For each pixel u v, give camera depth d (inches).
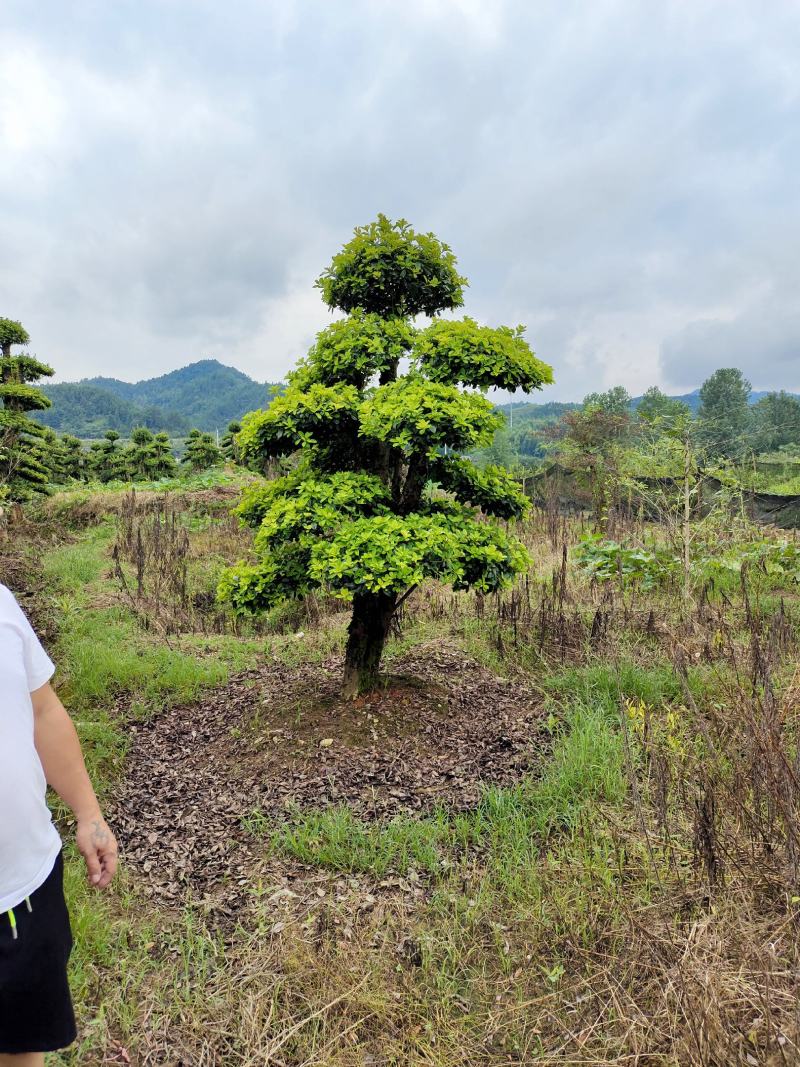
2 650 53.5
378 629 177.2
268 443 166.7
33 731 56.1
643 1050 78.0
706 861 98.3
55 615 277.9
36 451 644.1
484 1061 80.0
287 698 188.7
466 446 156.1
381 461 176.4
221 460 1069.1
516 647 227.5
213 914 109.5
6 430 609.3
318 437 170.4
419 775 148.3
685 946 88.0
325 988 90.9
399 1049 82.0
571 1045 81.2
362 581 143.9
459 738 163.3
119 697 208.5
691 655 184.7
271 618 317.4
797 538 363.9
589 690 186.4
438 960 97.0
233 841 130.1
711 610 229.1
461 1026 85.0
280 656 240.4
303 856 122.5
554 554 377.1
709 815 101.4
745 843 107.2
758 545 316.5
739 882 99.3
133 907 112.0
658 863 108.9
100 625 264.1
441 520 160.1
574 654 214.8
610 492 487.2
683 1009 77.9
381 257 168.2
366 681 178.1
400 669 207.0
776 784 102.7
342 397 158.1
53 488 685.3
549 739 165.6
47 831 56.1
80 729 178.1
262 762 157.9
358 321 170.6
